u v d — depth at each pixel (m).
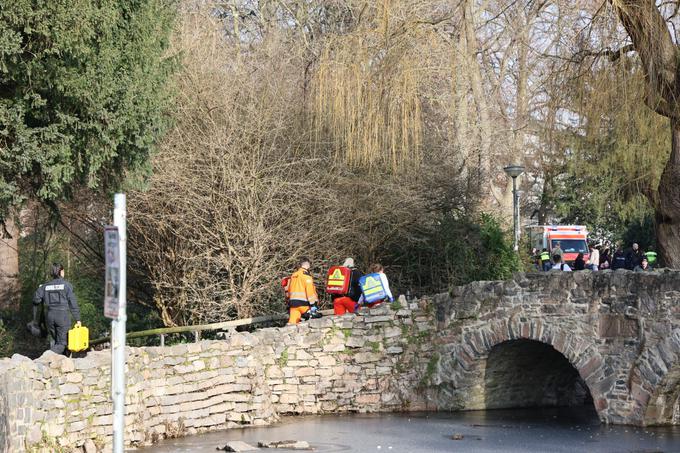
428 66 23.52
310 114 24.16
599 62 20.02
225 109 22.88
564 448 16.48
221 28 33.41
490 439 17.48
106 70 16.53
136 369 17.23
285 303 23.56
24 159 15.98
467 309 21.00
